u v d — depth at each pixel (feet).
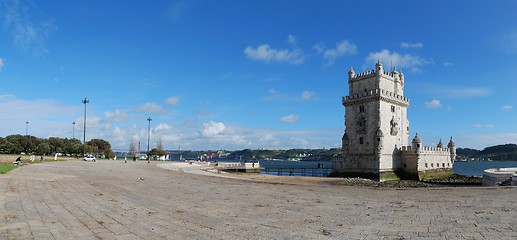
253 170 390.63
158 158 547.08
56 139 614.34
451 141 346.54
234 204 62.49
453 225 43.39
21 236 36.50
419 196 73.41
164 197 71.36
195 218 48.67
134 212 52.65
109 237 37.29
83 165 213.05
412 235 38.68
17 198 62.95
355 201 66.59
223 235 38.83
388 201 66.18
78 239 36.11
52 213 49.70
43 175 117.08
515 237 37.01
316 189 90.38
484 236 37.60
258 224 44.88
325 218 49.06
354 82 313.32
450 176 324.80
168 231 40.52
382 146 283.38
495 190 81.20
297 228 42.50
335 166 316.81
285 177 231.09
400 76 323.57
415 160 291.79
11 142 555.28
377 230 41.32
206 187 94.53
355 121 303.68
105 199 65.98
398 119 307.37
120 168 192.95
